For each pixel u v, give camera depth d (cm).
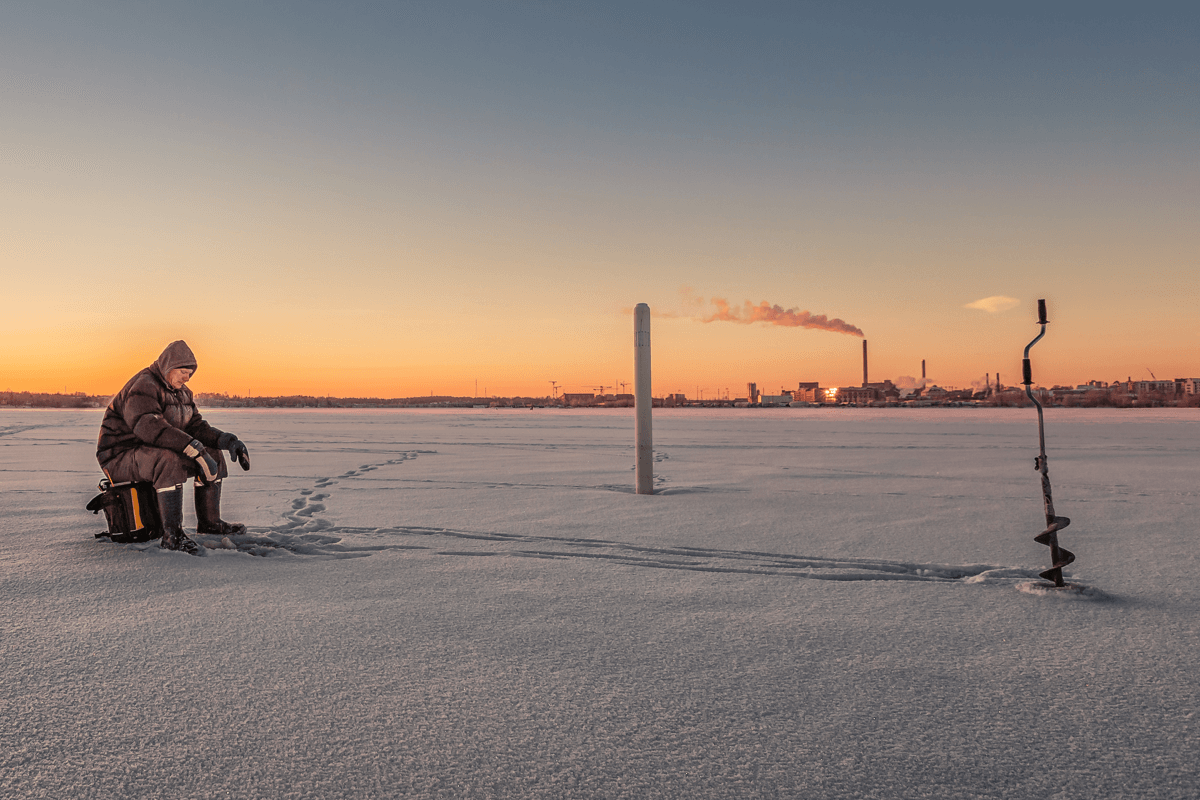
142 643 324
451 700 261
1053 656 309
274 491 916
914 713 251
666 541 575
